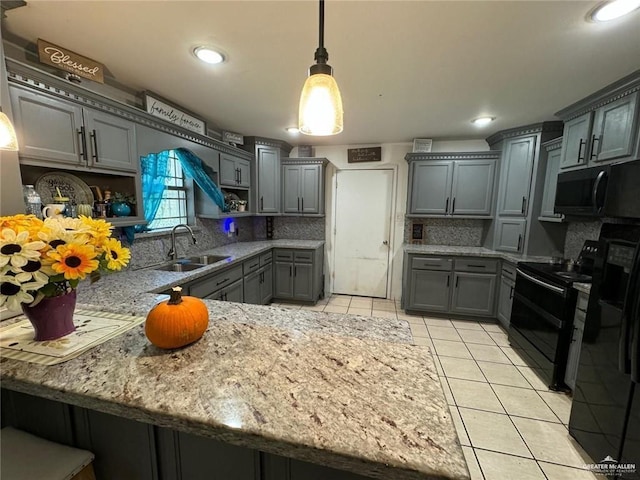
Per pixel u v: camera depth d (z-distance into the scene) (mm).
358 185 4168
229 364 866
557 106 2457
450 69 1857
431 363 897
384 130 3318
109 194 1938
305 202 4031
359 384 779
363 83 2066
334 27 1437
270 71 1902
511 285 3033
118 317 1222
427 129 3248
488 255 3273
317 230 4375
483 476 1476
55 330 1006
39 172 1657
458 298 3457
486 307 3379
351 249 4309
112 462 962
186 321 927
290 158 3975
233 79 2020
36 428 1022
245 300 3154
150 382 774
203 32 1487
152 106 2227
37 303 942
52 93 1479
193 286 2234
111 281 1983
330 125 999
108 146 1797
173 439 896
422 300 3580
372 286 4312
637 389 1275
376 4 1266
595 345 1527
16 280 798
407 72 1899
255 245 3750
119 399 708
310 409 677
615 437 1384
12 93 1314
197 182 2795
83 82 1822
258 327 1146
